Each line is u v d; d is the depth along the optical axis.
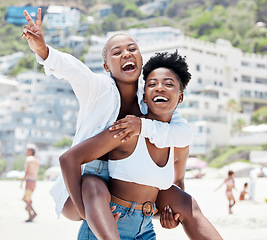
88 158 2.56
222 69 88.56
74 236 9.05
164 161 2.70
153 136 2.58
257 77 91.75
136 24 119.62
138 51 2.78
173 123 2.78
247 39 109.50
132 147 2.61
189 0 120.56
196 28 115.38
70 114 90.69
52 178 46.69
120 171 2.61
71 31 113.50
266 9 110.56
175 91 2.69
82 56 98.50
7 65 106.62
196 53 85.00
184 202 2.81
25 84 90.44
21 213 13.35
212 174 48.12
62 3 114.56
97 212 2.37
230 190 13.59
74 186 2.52
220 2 116.31
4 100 90.06
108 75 2.90
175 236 8.55
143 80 2.85
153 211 2.73
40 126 88.19
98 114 2.68
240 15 111.81
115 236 2.31
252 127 58.31
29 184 11.19
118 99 2.73
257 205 15.83
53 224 10.75
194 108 77.88
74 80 2.60
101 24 118.06
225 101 80.44
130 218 2.66
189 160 46.00
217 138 76.88
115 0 121.44
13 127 86.69
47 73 2.59
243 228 10.26
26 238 8.88
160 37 100.19
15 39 108.06
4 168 83.06
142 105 2.93
